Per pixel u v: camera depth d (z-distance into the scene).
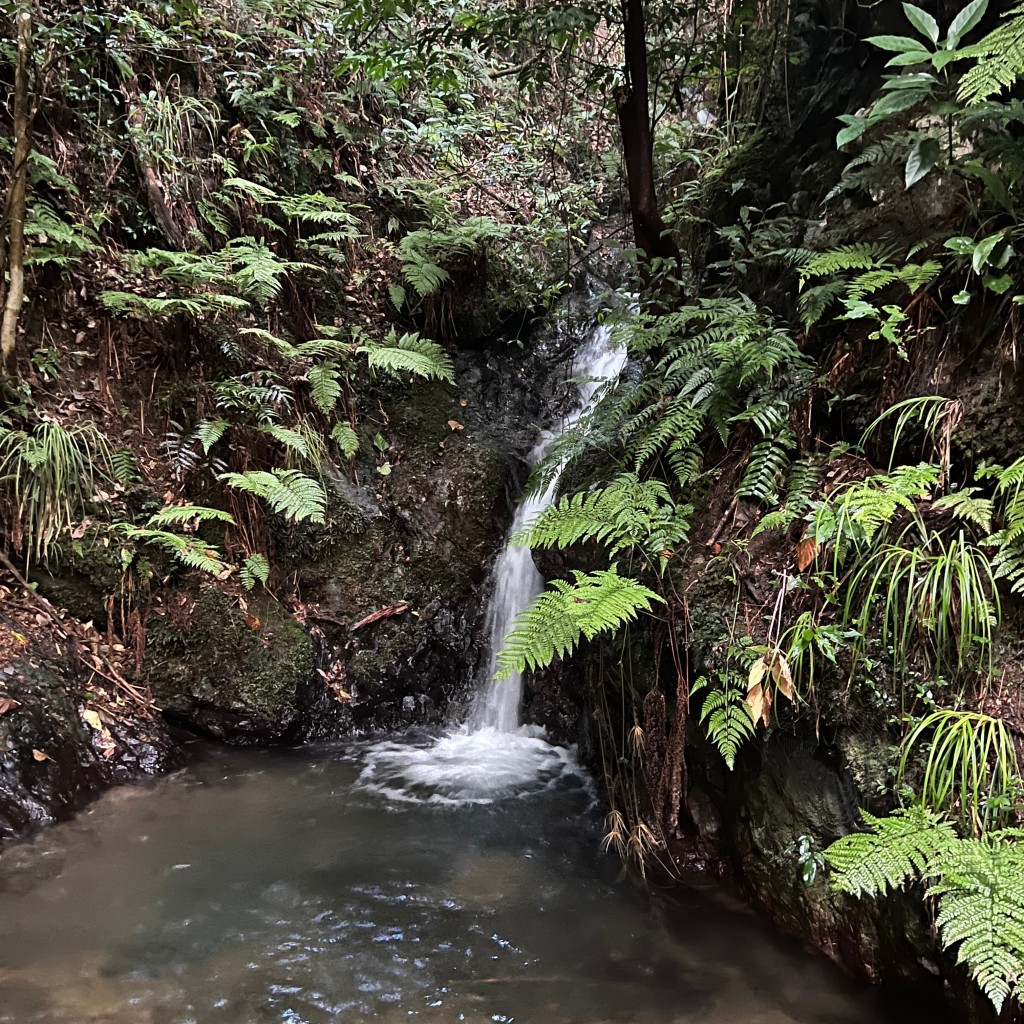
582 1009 2.76
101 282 5.43
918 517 2.87
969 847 2.27
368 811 4.30
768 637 3.24
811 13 4.92
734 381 3.88
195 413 5.55
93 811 4.05
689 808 3.74
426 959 3.03
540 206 7.70
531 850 3.91
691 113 7.19
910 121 3.90
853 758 2.90
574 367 7.42
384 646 5.69
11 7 5.04
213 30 6.61
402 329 6.93
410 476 6.27
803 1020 2.69
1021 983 1.98
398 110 7.67
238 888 3.48
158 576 4.98
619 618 3.01
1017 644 2.64
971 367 3.13
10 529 4.58
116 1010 2.67
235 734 4.96
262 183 6.41
